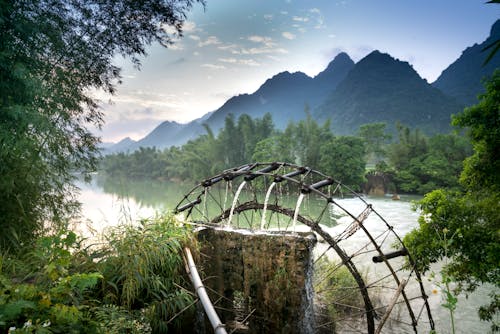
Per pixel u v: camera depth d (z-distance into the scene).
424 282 10.91
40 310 2.69
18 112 4.61
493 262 6.08
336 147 44.47
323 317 8.05
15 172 5.05
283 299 4.69
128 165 101.50
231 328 4.91
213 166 61.41
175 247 4.59
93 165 6.36
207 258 5.23
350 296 9.21
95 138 6.27
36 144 5.34
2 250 4.46
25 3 5.08
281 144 51.56
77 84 5.95
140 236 4.29
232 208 8.10
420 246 7.04
